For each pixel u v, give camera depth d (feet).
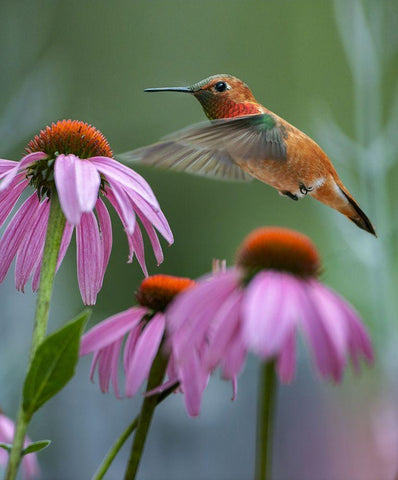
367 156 12.27
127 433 7.59
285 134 7.96
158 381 7.61
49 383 7.52
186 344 7.54
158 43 19.43
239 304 7.54
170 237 7.69
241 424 13.39
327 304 7.52
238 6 20.03
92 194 7.65
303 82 19.39
